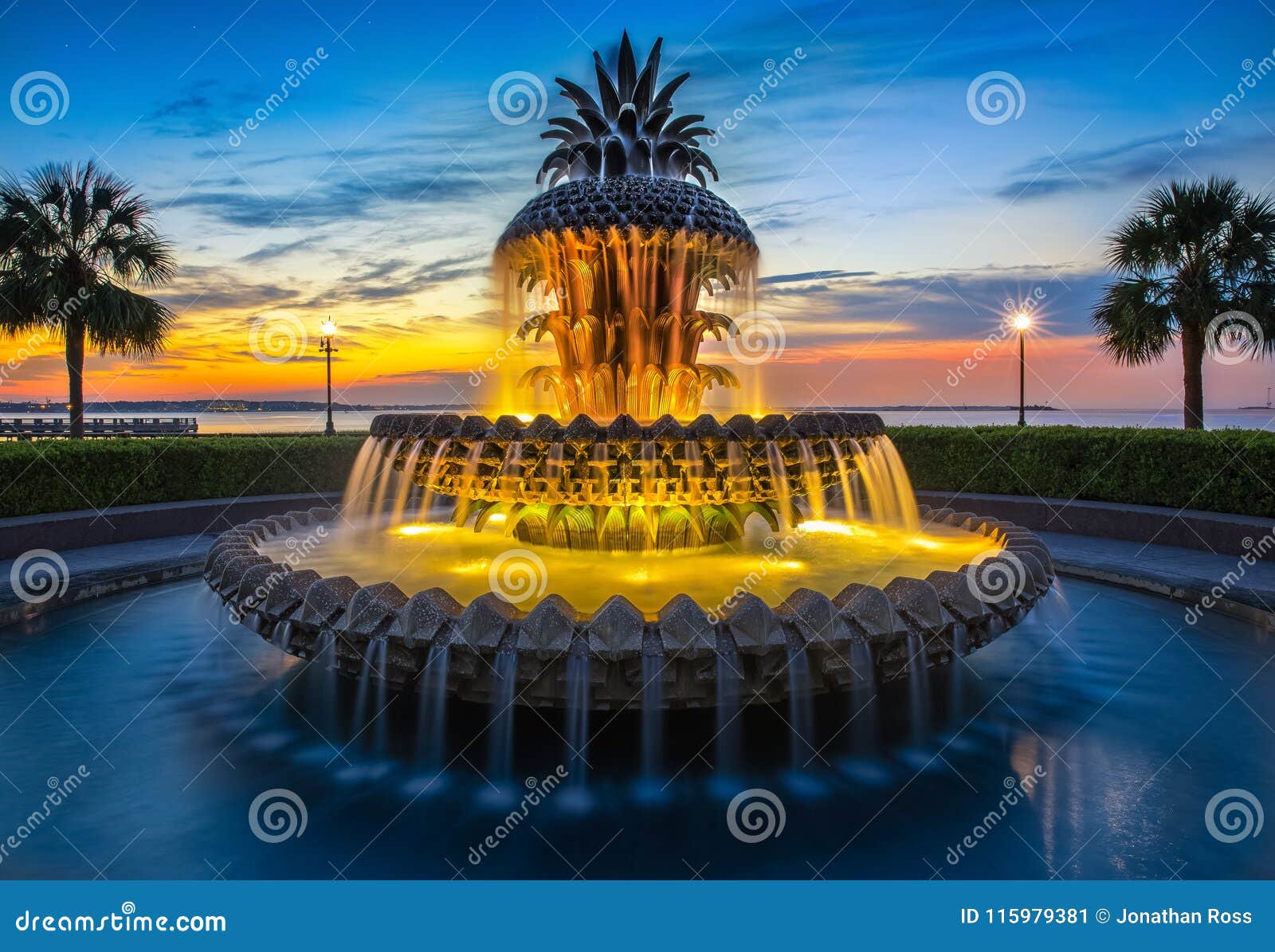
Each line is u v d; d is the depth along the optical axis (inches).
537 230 212.8
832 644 149.0
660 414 224.7
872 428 213.8
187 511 425.7
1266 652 223.0
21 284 601.3
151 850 128.6
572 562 203.0
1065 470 477.1
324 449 518.9
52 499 397.1
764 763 156.1
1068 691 195.9
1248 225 604.7
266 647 229.6
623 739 164.2
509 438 193.6
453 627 149.0
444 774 151.5
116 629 246.7
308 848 129.3
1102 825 135.7
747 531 263.7
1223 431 447.8
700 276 225.9
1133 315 637.3
